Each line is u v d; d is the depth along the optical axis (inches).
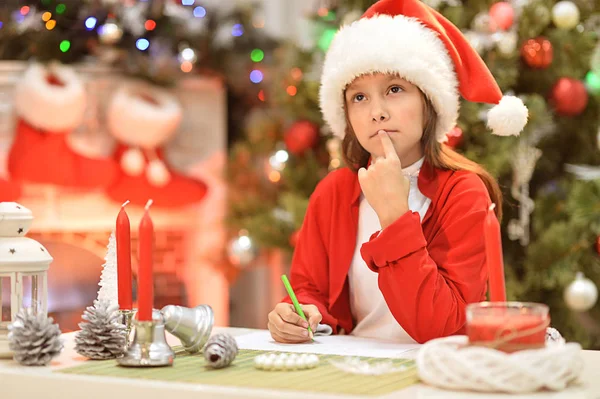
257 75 134.6
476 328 36.6
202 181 136.3
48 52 121.9
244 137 140.7
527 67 111.0
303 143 117.8
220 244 136.6
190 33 129.1
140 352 41.1
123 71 128.4
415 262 49.4
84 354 43.7
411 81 55.4
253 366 41.0
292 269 63.4
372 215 59.6
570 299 106.4
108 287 48.0
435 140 57.9
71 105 123.3
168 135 131.4
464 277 52.8
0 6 123.3
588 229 109.0
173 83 130.3
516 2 109.8
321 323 58.7
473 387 34.7
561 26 109.1
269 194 134.2
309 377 37.8
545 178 119.7
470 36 105.2
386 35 55.4
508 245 114.7
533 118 103.3
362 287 59.3
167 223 134.4
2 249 44.4
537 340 36.1
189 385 36.0
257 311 153.9
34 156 124.4
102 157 129.5
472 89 58.5
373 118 55.1
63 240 128.6
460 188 55.9
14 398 40.0
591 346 115.6
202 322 45.0
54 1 122.6
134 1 125.8
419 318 50.2
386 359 43.3
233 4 139.4
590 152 119.5
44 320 42.3
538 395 34.2
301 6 160.7
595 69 107.7
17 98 123.6
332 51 59.6
